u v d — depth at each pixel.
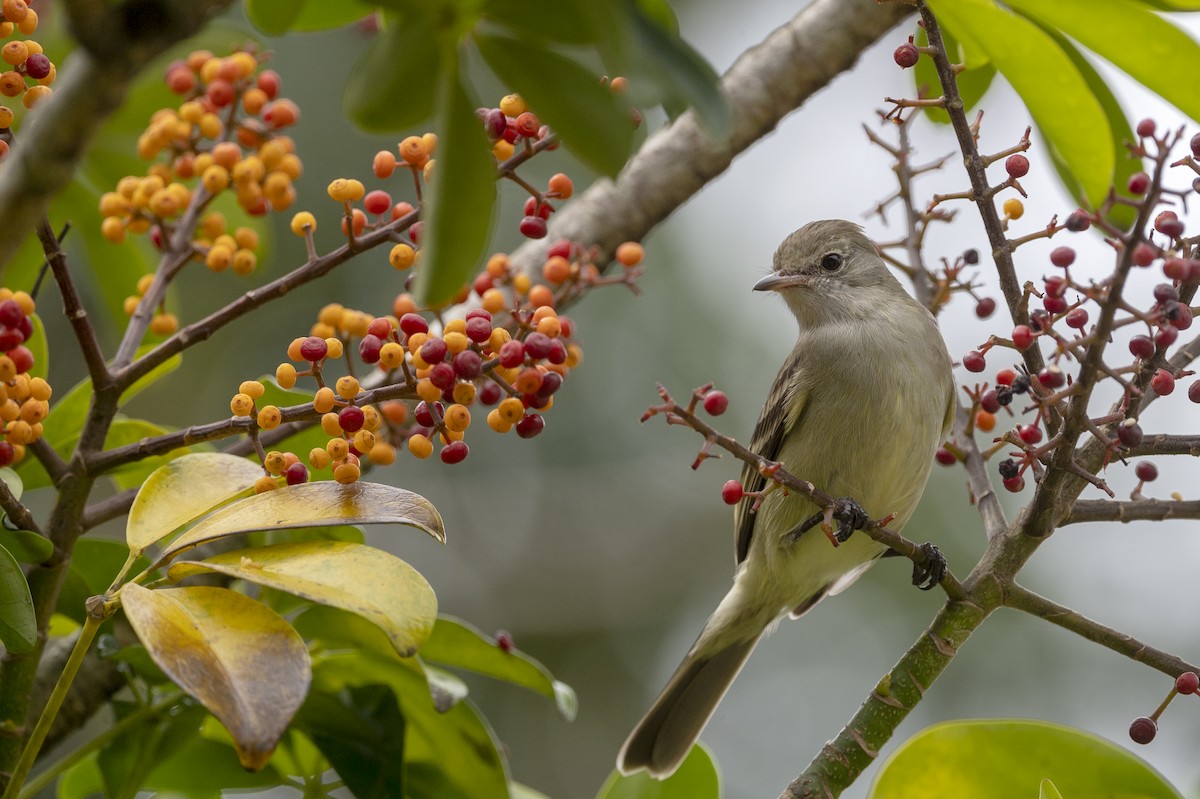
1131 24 5.42
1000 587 6.16
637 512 15.98
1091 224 5.32
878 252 7.76
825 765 6.05
